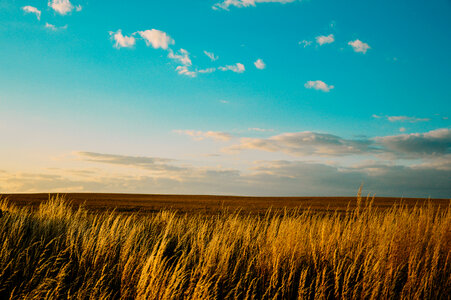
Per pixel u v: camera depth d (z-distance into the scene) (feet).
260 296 13.00
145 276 11.61
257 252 16.58
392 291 13.64
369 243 17.02
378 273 13.78
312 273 15.21
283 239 17.11
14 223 17.06
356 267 15.39
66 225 19.89
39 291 10.69
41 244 14.73
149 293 11.48
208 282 12.12
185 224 24.52
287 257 15.67
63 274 11.46
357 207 20.62
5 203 25.12
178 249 18.28
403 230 19.70
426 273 14.58
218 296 12.64
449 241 19.60
